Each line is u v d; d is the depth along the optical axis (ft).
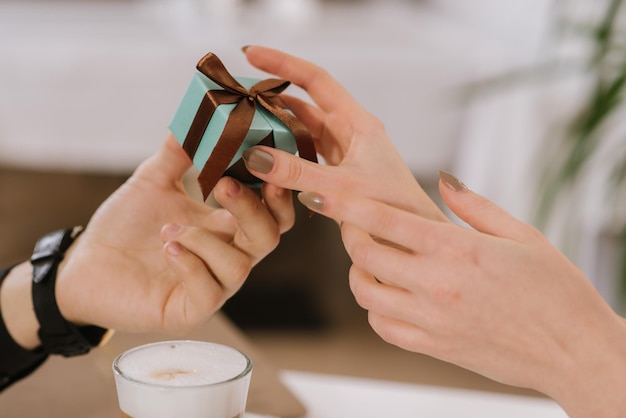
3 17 9.20
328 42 8.07
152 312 2.70
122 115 7.60
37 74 7.57
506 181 7.01
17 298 2.84
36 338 2.83
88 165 7.77
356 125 2.59
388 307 2.35
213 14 9.37
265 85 2.56
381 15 10.87
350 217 2.28
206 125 2.45
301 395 2.87
